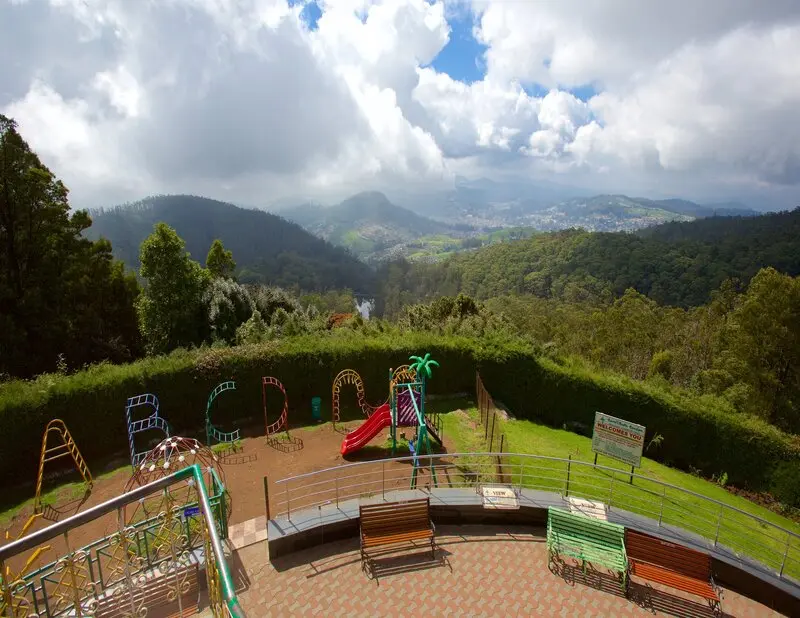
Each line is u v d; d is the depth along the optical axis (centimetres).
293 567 955
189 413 1916
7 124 2259
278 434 1875
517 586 923
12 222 2373
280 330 3222
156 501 1315
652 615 874
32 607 843
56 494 1456
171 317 3169
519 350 2356
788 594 908
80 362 2592
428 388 2378
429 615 848
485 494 1131
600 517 1079
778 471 1892
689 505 1603
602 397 2214
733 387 2792
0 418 1501
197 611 791
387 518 995
